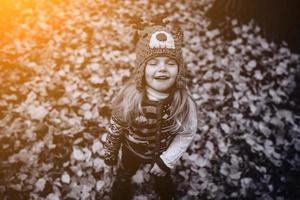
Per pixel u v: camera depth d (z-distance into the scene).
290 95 4.25
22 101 3.74
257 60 4.64
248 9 4.93
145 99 2.15
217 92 4.13
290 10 4.66
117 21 5.06
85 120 3.64
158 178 2.79
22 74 4.04
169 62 2.00
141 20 2.28
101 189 3.11
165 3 5.51
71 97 3.84
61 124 3.56
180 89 2.19
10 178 3.08
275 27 4.81
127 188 2.92
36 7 5.14
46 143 3.38
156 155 2.43
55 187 3.08
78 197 3.04
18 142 3.35
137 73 2.07
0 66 4.09
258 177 3.36
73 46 4.54
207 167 3.37
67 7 5.23
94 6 5.30
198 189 3.20
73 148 3.37
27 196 3.00
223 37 4.91
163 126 2.26
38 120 3.55
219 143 3.60
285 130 3.82
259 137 3.71
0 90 3.81
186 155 3.43
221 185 3.26
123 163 2.76
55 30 4.77
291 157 3.57
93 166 3.26
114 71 4.22
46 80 4.01
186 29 4.97
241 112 3.94
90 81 4.06
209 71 4.37
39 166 3.20
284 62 4.66
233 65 4.51
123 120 2.27
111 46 4.59
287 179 3.38
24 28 4.72
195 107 2.30
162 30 2.01
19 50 4.36
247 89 4.23
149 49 1.97
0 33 4.56
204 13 5.34
